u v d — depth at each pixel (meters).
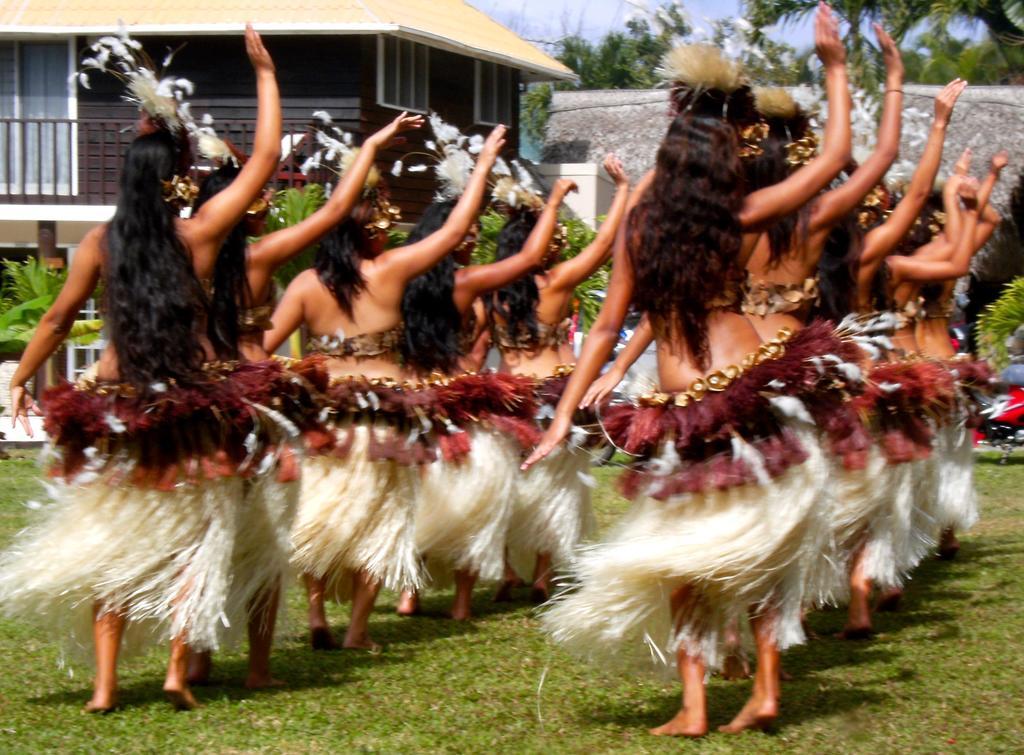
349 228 6.31
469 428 6.81
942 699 5.21
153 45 20.05
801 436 4.52
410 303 6.67
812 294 5.08
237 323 5.20
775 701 4.70
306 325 6.45
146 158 4.88
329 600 6.68
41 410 4.97
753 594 4.59
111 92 20.58
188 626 4.91
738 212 4.59
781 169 4.97
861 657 6.02
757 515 4.45
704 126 4.61
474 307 7.69
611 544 4.68
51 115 20.73
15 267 16.14
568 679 5.60
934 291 8.21
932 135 6.20
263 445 5.09
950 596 7.48
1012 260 22.78
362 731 4.78
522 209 7.75
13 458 14.22
